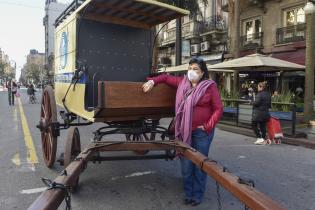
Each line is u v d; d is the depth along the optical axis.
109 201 5.18
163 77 5.23
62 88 7.25
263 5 23.62
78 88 5.94
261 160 8.22
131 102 4.89
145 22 7.12
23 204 5.00
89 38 6.41
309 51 14.16
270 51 22.83
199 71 4.88
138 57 7.09
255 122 10.66
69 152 5.45
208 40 29.84
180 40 20.19
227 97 16.19
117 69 6.76
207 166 3.22
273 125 10.62
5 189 5.65
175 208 4.94
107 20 6.63
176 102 5.04
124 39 6.88
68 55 6.73
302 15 21.28
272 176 6.79
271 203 2.22
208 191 5.70
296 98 17.86
